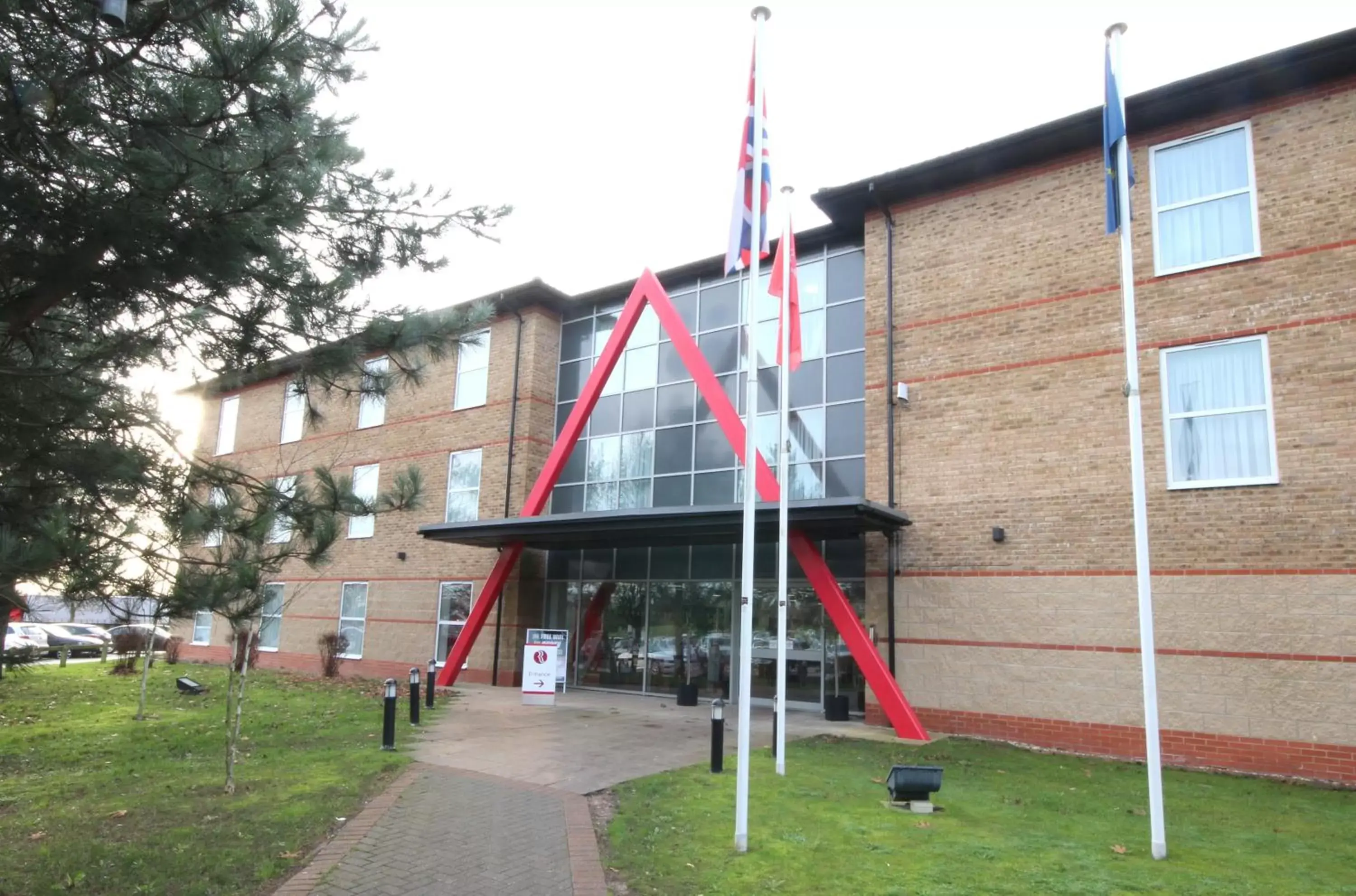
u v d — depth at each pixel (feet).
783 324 36.55
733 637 56.08
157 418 19.97
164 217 16.85
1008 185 45.11
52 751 37.35
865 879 19.51
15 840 22.85
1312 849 22.53
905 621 44.14
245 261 18.43
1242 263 37.91
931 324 46.24
